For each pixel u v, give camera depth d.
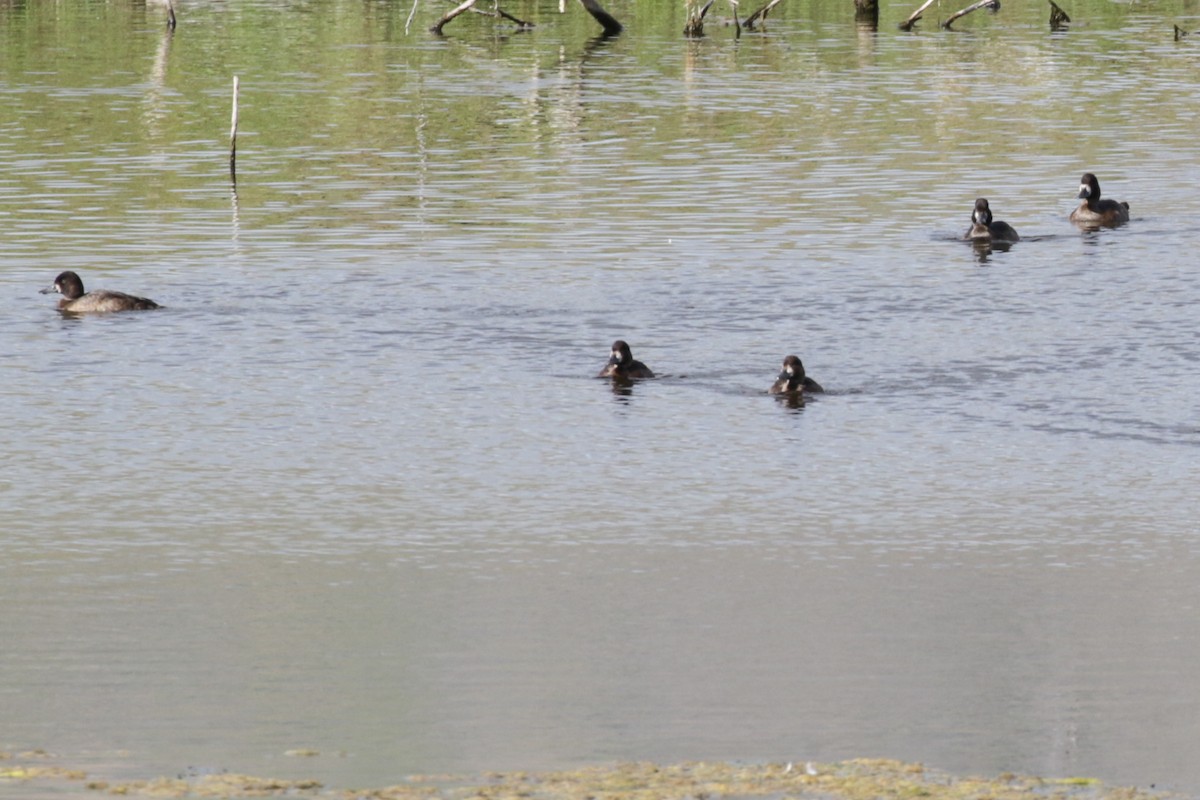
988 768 28.94
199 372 56.25
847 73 127.69
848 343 59.25
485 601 37.97
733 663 34.22
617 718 31.34
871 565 40.38
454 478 46.75
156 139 101.19
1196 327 60.41
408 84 123.19
